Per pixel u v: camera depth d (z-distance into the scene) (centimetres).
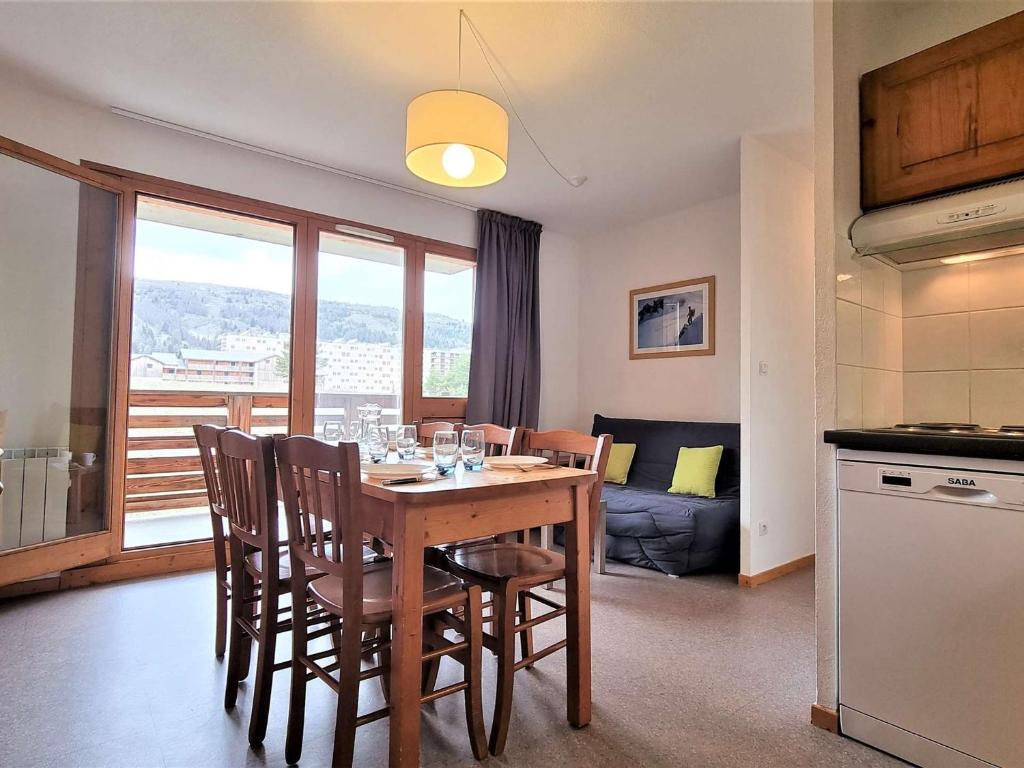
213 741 166
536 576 177
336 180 390
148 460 436
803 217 369
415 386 429
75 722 174
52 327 291
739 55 250
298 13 227
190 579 315
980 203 171
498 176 231
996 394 208
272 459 165
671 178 388
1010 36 175
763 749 166
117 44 250
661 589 314
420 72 266
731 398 416
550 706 188
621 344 493
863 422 201
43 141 291
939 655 156
